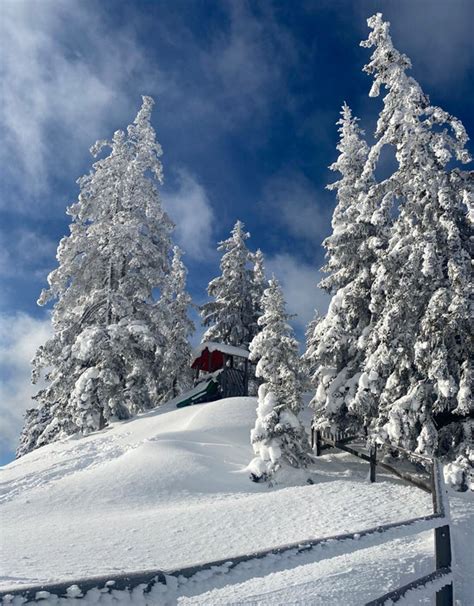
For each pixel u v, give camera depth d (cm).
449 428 1468
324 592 428
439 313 1384
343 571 502
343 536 266
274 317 1923
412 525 336
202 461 1614
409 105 1572
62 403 2795
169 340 3519
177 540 826
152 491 1363
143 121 3347
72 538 862
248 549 750
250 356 1877
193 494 1357
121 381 2912
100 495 1327
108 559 685
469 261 1447
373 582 477
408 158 1561
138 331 2717
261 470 1520
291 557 220
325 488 1226
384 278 1561
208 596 399
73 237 3098
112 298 2867
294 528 880
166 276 3312
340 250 1962
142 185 3198
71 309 3083
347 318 1870
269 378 1822
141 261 3011
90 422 2605
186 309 3872
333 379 1859
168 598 157
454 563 577
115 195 3123
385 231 1866
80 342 2689
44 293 2981
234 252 4159
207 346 3203
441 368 1357
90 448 2116
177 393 3728
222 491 1409
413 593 309
